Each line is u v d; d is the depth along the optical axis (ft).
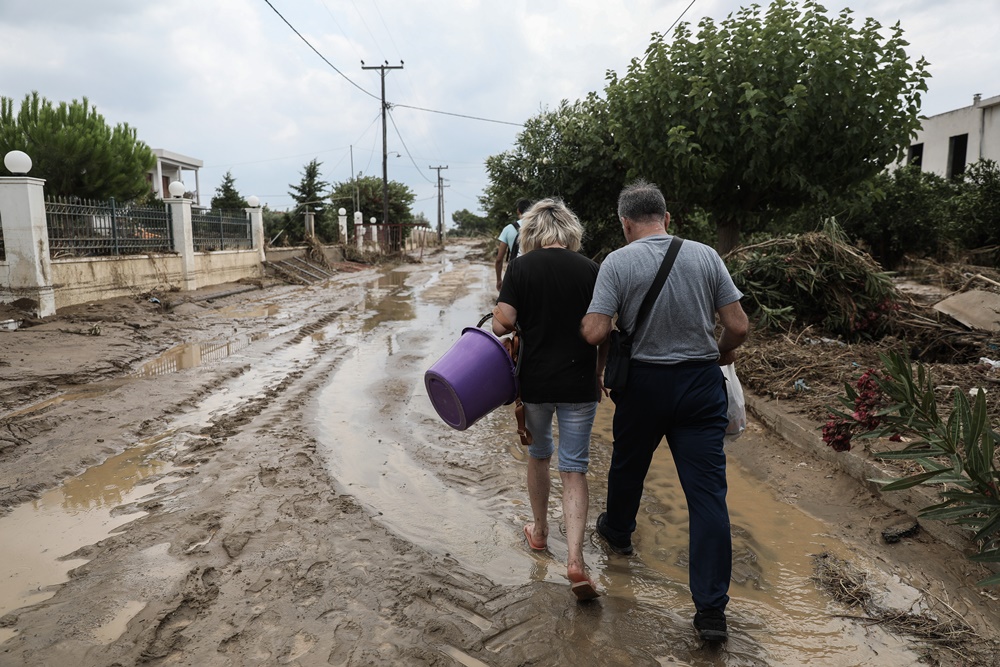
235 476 13.55
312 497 12.63
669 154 28.22
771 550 10.95
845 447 10.95
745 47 27.30
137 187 52.85
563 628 8.79
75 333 28.53
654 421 9.07
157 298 40.65
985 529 8.64
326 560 10.29
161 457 14.62
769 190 30.01
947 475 8.95
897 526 11.30
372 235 117.39
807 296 25.41
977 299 24.03
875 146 27.27
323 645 8.19
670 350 8.87
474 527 11.75
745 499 13.08
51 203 34.63
